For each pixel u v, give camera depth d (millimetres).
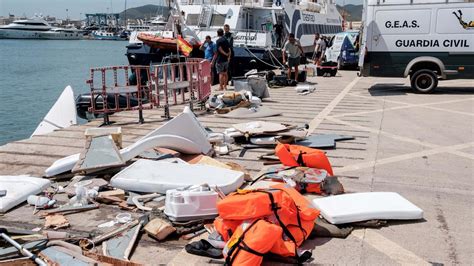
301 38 26812
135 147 6156
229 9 20781
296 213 3889
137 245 4008
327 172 5613
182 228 4242
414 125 9211
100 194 5082
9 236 4012
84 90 25547
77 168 5602
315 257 3805
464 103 12078
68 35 159625
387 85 16766
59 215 4605
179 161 6074
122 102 11406
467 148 7402
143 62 18625
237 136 7469
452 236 4215
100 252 3863
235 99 10641
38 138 8062
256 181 5531
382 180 5812
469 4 12789
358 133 8461
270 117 10070
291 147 5891
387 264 3701
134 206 4828
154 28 21547
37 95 24422
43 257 3645
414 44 13523
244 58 19156
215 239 3889
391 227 4398
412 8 13281
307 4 29062
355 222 4387
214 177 5281
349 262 3725
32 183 5254
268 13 22172
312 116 10234
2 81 30484
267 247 3463
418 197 5219
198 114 10391
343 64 24797
